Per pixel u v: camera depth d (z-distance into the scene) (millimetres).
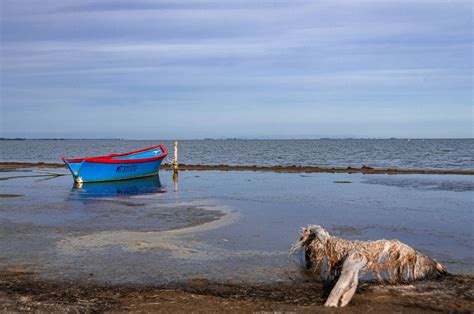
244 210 16281
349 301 7531
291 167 35781
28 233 12398
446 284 8383
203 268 9344
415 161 48531
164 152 30766
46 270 9148
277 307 7289
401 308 7258
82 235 12148
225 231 12727
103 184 25266
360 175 30719
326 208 16828
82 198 19484
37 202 18219
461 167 38312
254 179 28188
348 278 7898
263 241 11602
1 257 10047
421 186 24062
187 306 7293
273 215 15297
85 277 8742
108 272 9047
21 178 28844
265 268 9375
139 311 7082
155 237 11953
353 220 14469
